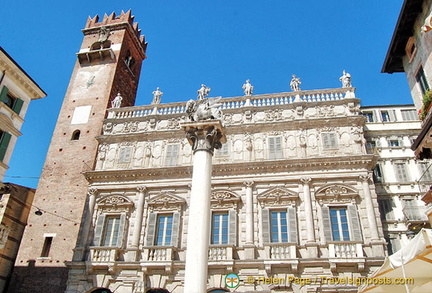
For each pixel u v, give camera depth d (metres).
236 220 29.98
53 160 38.41
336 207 29.44
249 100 36.12
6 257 35.12
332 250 26.97
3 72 30.22
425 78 22.80
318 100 34.56
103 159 36.03
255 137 33.69
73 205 35.28
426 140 21.00
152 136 36.06
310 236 28.14
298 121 33.12
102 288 29.62
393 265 16.64
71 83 44.28
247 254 28.14
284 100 35.62
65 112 41.81
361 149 31.28
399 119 36.44
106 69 44.47
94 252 30.53
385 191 32.50
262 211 29.91
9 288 32.28
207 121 20.03
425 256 16.16
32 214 35.59
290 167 31.09
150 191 33.06
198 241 17.09
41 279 32.22
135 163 35.03
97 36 48.41
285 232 29.12
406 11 22.75
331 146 31.89
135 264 29.22
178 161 34.22
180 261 28.59
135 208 32.47
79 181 36.47
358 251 26.64
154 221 31.39
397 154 34.22
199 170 19.09
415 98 24.19
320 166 30.75
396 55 26.03
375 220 28.16
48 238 34.50
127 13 50.00
